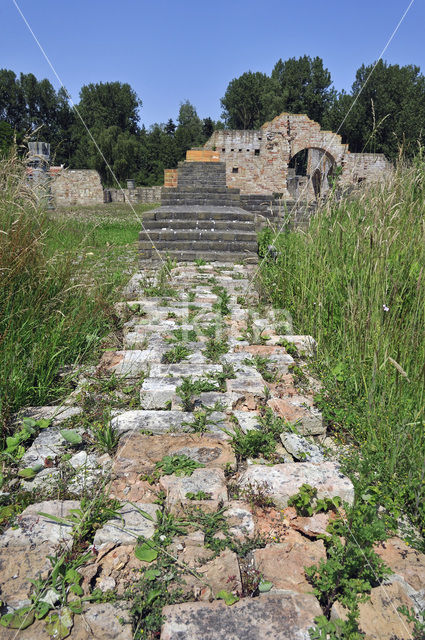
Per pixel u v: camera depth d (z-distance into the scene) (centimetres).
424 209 432
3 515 196
